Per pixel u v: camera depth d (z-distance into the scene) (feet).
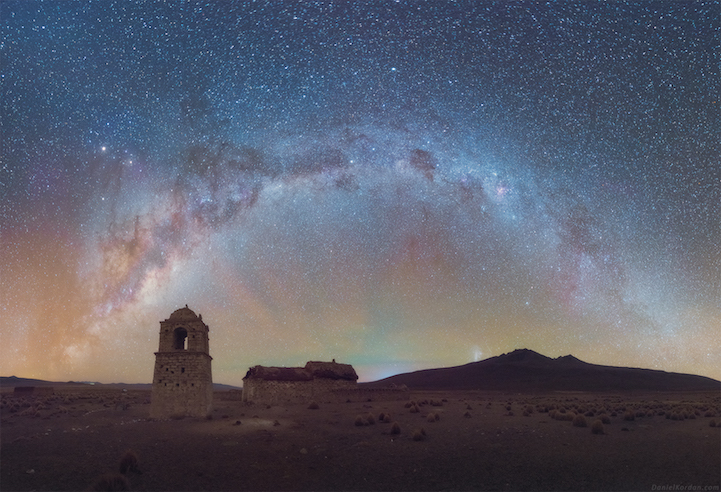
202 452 94.73
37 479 77.36
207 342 144.15
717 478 74.84
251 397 190.90
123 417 138.00
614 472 80.07
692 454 87.51
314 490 76.18
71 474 80.07
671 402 215.92
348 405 183.62
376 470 85.35
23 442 101.50
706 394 327.47
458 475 82.12
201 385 135.23
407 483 79.15
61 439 104.78
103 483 72.38
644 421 129.29
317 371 206.59
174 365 136.05
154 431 114.01
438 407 180.96
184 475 81.51
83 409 162.81
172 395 134.41
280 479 80.89
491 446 98.89
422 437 106.63
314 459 91.66
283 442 103.55
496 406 187.93
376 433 114.52
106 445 99.35
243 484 78.33
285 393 193.16
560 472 81.56
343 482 79.71
